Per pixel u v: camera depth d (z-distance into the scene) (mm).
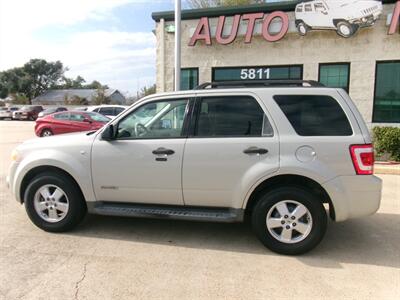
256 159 4016
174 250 4141
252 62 11211
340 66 10586
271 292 3215
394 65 10180
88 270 3604
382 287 3322
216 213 4234
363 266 3770
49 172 4621
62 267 3664
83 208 4695
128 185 4402
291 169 3904
